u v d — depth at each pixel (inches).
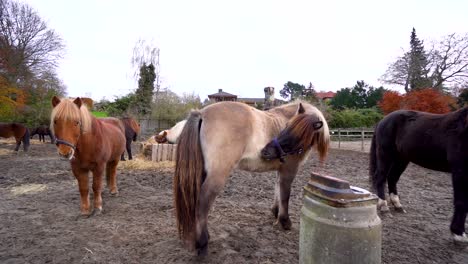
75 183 253.8
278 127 137.2
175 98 892.0
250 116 125.8
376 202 61.3
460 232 137.5
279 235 142.3
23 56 771.4
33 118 854.5
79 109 141.8
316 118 129.5
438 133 148.6
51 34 872.3
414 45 1138.0
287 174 143.1
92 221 156.9
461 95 772.6
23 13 816.9
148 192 225.8
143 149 395.2
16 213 169.6
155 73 932.6
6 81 685.9
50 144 663.1
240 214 172.7
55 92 926.4
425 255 127.2
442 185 274.7
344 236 56.6
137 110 885.8
